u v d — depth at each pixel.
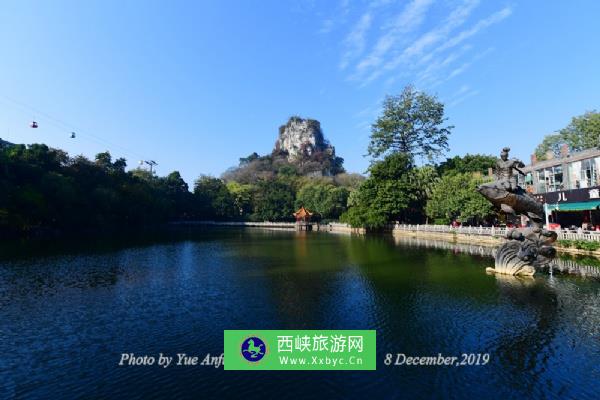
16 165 61.44
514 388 11.09
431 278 25.58
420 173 68.38
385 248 45.41
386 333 15.45
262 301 20.69
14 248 45.53
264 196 122.69
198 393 11.09
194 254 42.38
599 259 29.03
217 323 17.03
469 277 25.44
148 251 45.19
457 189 53.31
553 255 24.94
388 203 66.19
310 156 195.38
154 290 23.67
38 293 22.91
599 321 16.16
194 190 132.62
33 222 62.75
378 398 10.69
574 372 11.94
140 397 10.92
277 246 51.62
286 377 12.01
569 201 40.12
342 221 93.19
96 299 21.44
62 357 13.60
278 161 189.25
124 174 97.19
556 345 13.89
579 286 21.77
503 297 20.09
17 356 13.72
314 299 20.95
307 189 116.06
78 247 48.25
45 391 11.30
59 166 74.31
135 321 17.44
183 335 15.61
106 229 82.00
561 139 69.75
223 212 125.75
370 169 73.06
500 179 24.38
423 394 10.85
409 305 19.27
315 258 37.91
